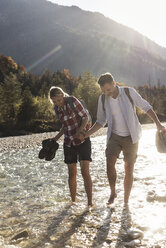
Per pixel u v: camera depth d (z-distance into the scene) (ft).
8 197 14.66
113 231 9.29
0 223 10.71
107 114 12.39
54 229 9.81
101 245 8.29
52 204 13.05
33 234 9.45
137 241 8.18
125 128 12.26
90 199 12.46
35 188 16.57
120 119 12.21
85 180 12.51
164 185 15.19
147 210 11.16
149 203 12.14
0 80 250.57
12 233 9.69
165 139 11.43
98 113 12.96
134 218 10.33
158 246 7.85
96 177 18.80
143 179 17.31
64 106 12.35
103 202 12.91
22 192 15.70
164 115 249.14
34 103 141.28
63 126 12.99
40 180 18.94
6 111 133.18
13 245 8.27
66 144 12.80
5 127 128.47
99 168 22.50
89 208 12.07
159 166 21.68
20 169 24.06
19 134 119.85
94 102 154.71
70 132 12.57
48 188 16.43
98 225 9.91
